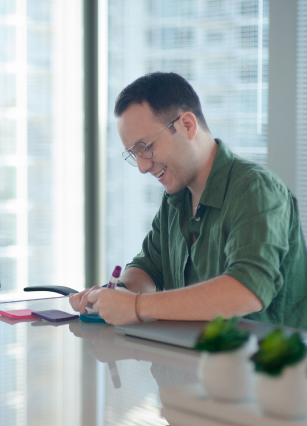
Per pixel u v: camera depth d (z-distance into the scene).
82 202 3.01
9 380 0.74
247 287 1.02
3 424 0.59
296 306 1.31
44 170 2.89
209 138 1.33
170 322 1.01
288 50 2.31
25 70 2.80
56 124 2.91
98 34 2.97
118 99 1.27
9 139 2.78
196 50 2.69
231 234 1.14
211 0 2.62
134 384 0.71
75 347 0.90
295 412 0.54
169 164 1.28
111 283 1.10
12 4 2.74
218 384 0.59
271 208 1.15
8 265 2.81
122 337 0.97
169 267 1.48
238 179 1.22
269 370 0.54
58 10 2.87
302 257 1.34
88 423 0.59
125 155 1.30
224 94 2.60
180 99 1.26
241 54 2.53
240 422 0.56
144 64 2.89
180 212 1.38
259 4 2.46
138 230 2.95
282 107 2.35
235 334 0.60
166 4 2.79
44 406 0.64
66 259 2.98
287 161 2.35
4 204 2.79
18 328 1.05
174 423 0.58
